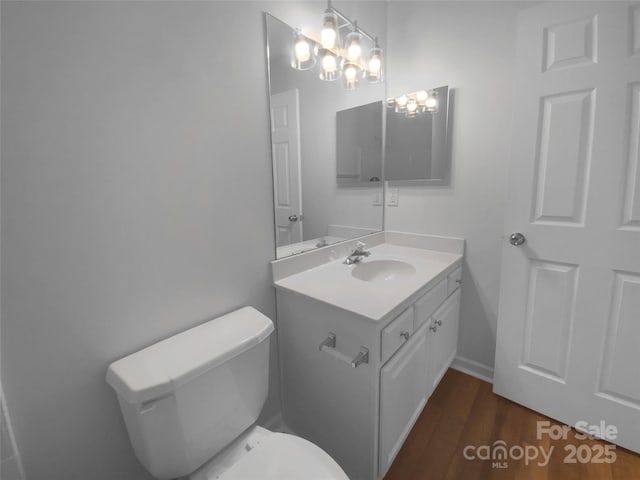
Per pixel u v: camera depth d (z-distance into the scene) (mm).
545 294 1404
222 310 1155
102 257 845
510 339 1544
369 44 1711
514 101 1356
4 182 683
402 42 1795
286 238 1383
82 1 753
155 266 956
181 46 946
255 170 1211
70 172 771
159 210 947
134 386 756
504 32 1472
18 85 682
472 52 1568
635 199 1158
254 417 1040
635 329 1221
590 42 1160
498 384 1630
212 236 1095
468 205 1688
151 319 961
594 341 1313
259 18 1156
